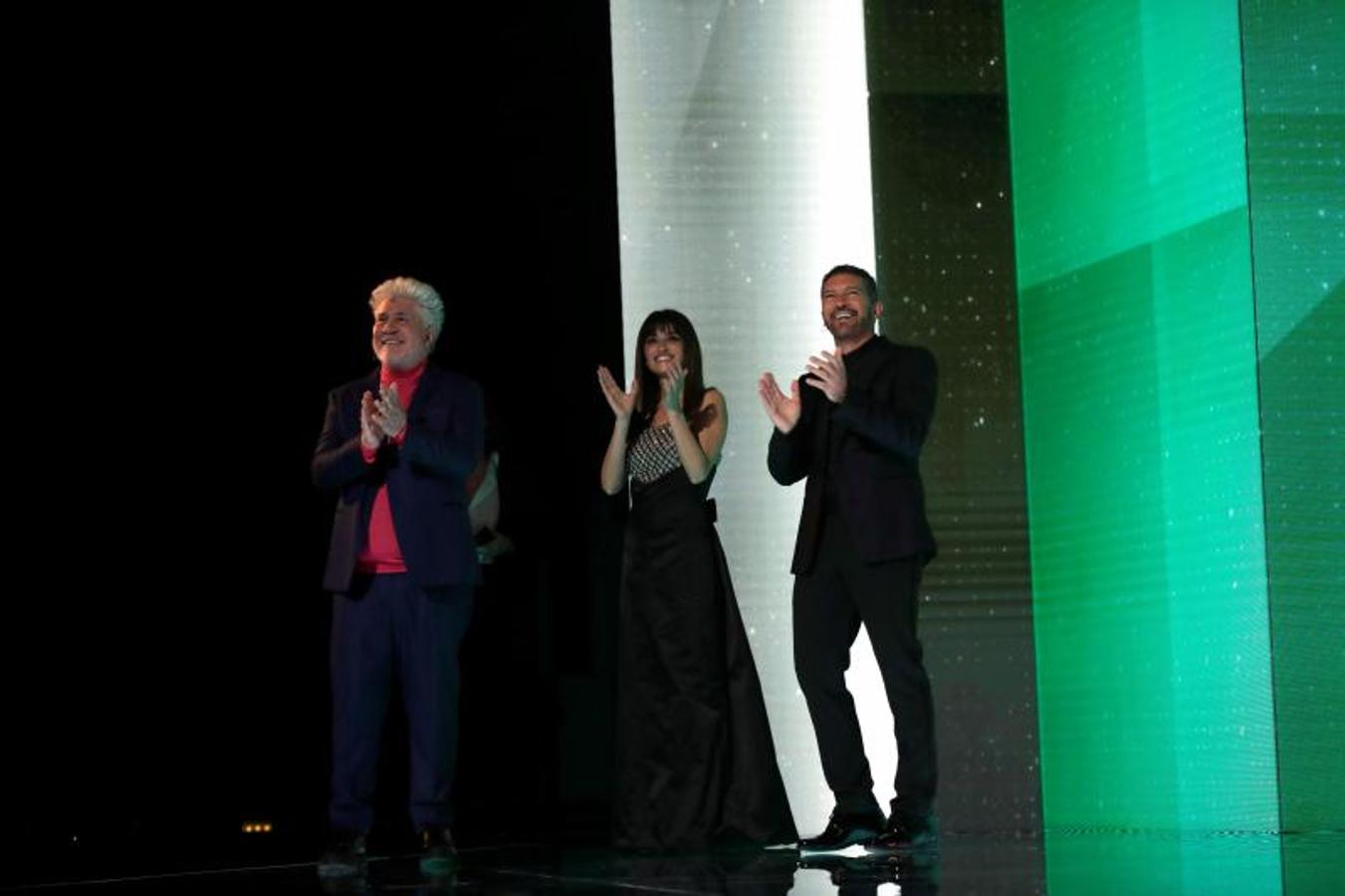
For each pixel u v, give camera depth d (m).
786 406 4.92
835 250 5.98
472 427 4.77
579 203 5.80
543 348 5.72
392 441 4.62
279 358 5.54
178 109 5.52
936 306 6.05
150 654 5.34
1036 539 6.09
